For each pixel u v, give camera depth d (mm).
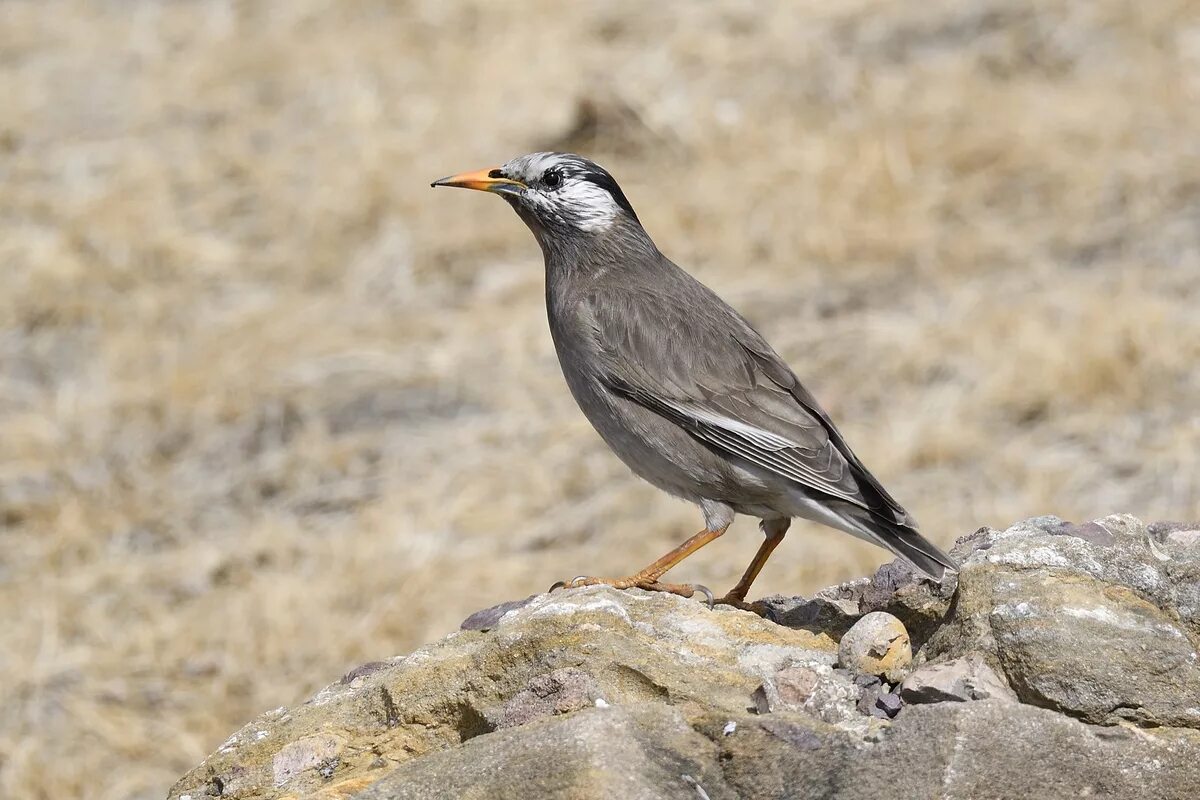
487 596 13453
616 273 8836
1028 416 14781
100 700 13078
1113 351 14984
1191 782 5176
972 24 22469
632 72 21922
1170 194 18031
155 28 25688
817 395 15469
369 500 15125
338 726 6203
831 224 18219
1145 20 21625
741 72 21828
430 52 23766
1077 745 5137
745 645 6258
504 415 16109
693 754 5262
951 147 19391
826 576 12938
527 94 21938
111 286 19031
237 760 6219
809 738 5238
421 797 5230
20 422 16734
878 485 7762
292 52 24094
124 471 16078
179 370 17156
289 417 16578
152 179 20906
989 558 6227
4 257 19266
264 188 20688
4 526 15508
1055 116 19750
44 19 26359
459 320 17938
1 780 12352
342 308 18375
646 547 13758
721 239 18266
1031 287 16672
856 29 22750
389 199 20078
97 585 14500
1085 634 5656
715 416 8094
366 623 13180
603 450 15375
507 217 19844
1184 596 6094
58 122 22797
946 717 5141
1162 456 13727
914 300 16891
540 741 5250
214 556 14617
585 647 6020
